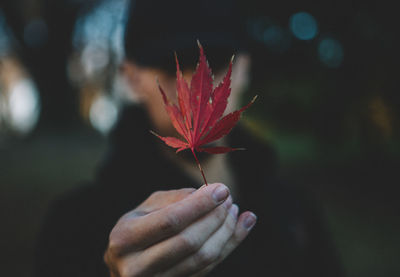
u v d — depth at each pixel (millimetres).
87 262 1310
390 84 4785
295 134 5512
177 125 649
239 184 1436
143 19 1296
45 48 14242
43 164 9492
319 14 5008
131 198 1329
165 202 744
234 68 1369
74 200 1407
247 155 1471
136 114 1359
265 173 1518
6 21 13062
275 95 5156
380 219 4562
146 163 1336
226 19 1306
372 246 3938
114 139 1422
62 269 1311
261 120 5145
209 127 657
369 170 6133
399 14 4570
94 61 12719
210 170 1386
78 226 1337
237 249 1255
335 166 6789
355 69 4922
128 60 1395
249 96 5305
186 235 655
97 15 12414
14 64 15133
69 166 9133
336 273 1604
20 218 5215
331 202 5109
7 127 14883
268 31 5562
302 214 1520
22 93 15609
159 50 1267
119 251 684
